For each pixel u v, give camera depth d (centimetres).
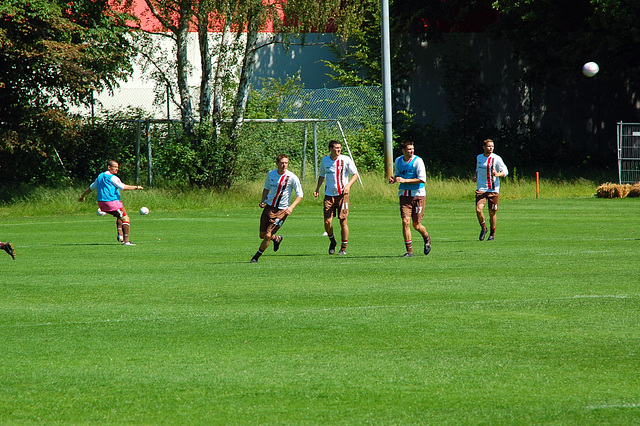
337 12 11269
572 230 6456
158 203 9681
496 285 3584
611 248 5094
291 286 3631
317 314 2939
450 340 2495
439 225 7144
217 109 11000
